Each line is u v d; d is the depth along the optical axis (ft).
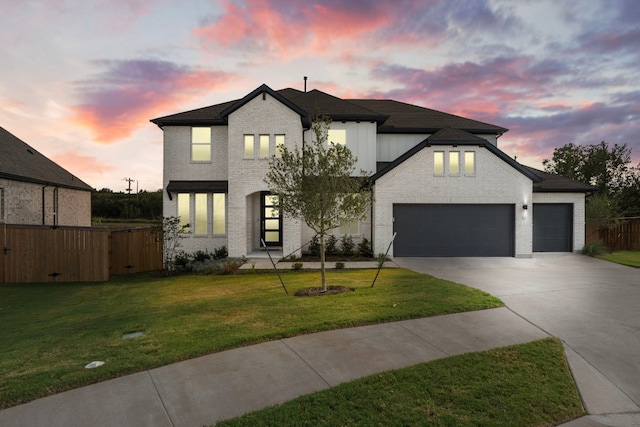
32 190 62.59
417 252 53.72
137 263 51.67
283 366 15.53
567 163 104.88
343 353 16.90
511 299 27.17
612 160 102.12
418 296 26.94
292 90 69.67
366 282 33.47
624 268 43.88
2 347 19.27
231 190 52.31
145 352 16.84
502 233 53.93
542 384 14.23
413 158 53.36
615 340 19.01
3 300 33.86
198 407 12.37
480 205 53.83
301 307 24.21
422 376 14.51
